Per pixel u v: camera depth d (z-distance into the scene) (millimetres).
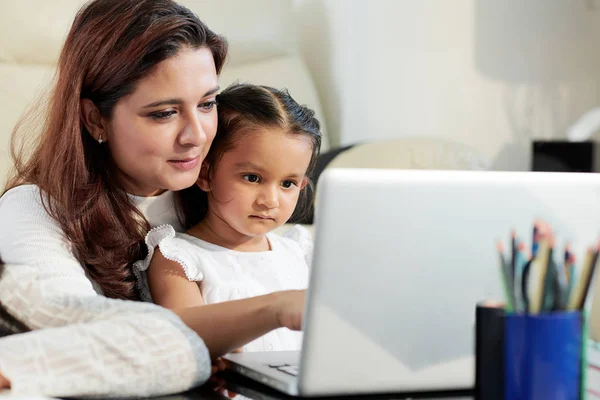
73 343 891
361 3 3160
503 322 773
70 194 1208
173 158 1213
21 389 846
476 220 892
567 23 3230
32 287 1050
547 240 766
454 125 3152
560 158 3064
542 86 3221
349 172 852
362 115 3191
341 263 861
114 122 1211
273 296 1040
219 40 1279
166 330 941
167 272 1274
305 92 2959
